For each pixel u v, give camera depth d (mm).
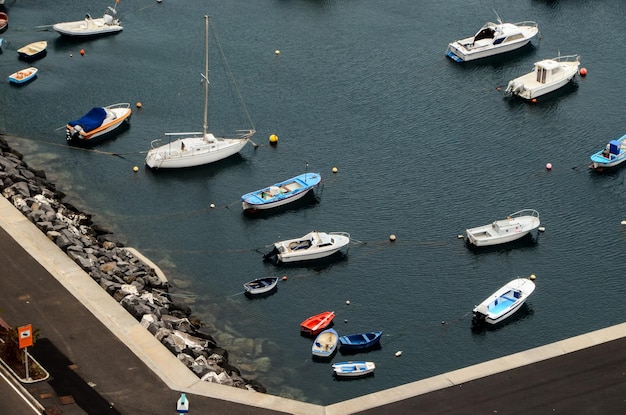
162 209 182375
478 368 136375
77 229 170500
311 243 169625
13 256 151875
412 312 157875
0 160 185625
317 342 148875
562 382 133875
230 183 189500
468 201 183500
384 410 128250
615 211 181000
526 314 156875
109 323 139250
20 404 123125
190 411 125688
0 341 133125
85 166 193625
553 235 174875
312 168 193000
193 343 144625
